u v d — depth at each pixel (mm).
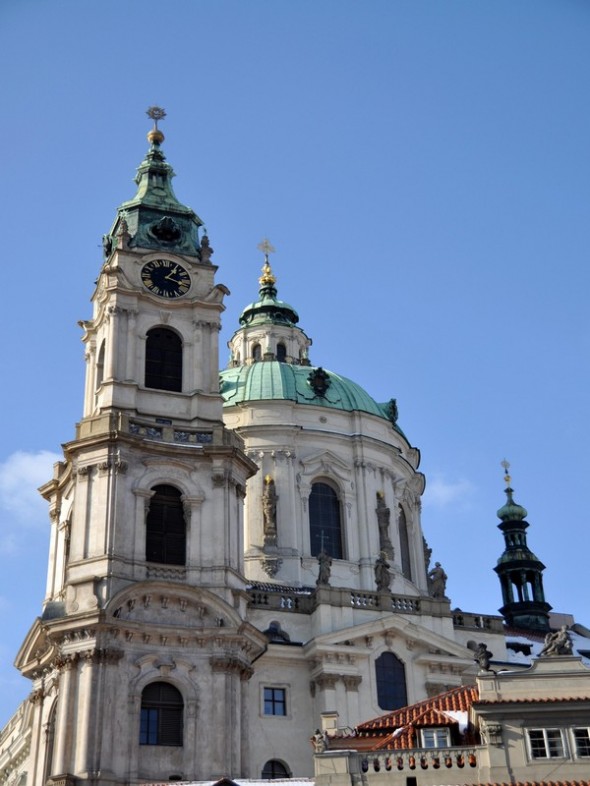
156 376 85062
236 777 71812
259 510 93375
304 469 95875
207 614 75625
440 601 86562
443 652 83938
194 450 81000
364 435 98688
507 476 129375
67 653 72500
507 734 53812
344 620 82688
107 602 72875
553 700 54188
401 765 53344
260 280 118562
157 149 98250
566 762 52969
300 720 79312
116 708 71125
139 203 92125
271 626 82500
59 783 67750
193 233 92375
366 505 95938
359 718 78875
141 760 70688
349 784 53000
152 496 79375
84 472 79062
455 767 53062
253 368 102312
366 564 93312
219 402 84625
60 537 85125
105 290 87062
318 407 98625
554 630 118500
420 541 101562
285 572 90812
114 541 76000
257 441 95875
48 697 77438
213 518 79688
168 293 87812
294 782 57375
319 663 80000
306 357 114312
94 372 87750
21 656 80688
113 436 78750
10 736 94938
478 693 58562
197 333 86938
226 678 74312
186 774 70875
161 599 75188
